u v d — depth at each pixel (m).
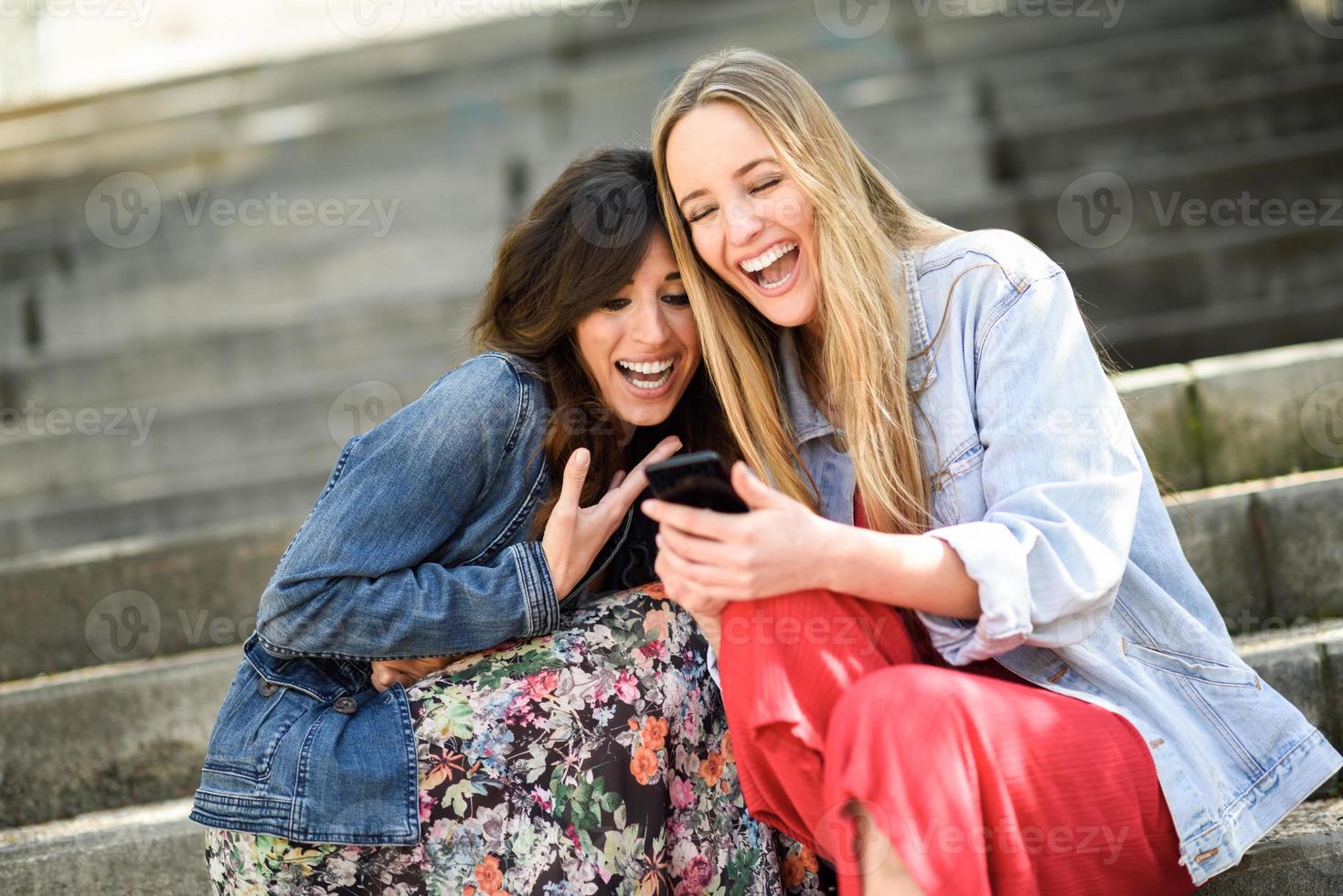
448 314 5.62
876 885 1.63
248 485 4.55
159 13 10.05
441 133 7.27
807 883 2.15
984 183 5.99
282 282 6.30
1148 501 2.09
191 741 3.03
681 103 2.15
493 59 8.12
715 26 7.84
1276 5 6.77
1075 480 1.90
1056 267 2.06
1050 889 1.71
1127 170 5.47
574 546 2.07
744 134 2.09
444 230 6.38
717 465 1.76
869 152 6.32
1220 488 3.38
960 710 1.63
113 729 3.02
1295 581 3.06
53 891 2.50
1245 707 1.97
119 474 5.05
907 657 1.88
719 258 2.15
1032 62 6.58
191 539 3.54
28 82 9.34
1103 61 6.38
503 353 2.23
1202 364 3.56
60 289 6.36
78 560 3.52
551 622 2.03
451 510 2.10
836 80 7.25
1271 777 1.94
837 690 1.78
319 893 1.92
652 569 2.38
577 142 7.02
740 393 2.26
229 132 7.71
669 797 2.02
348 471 2.08
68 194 7.22
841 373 2.11
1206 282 4.88
